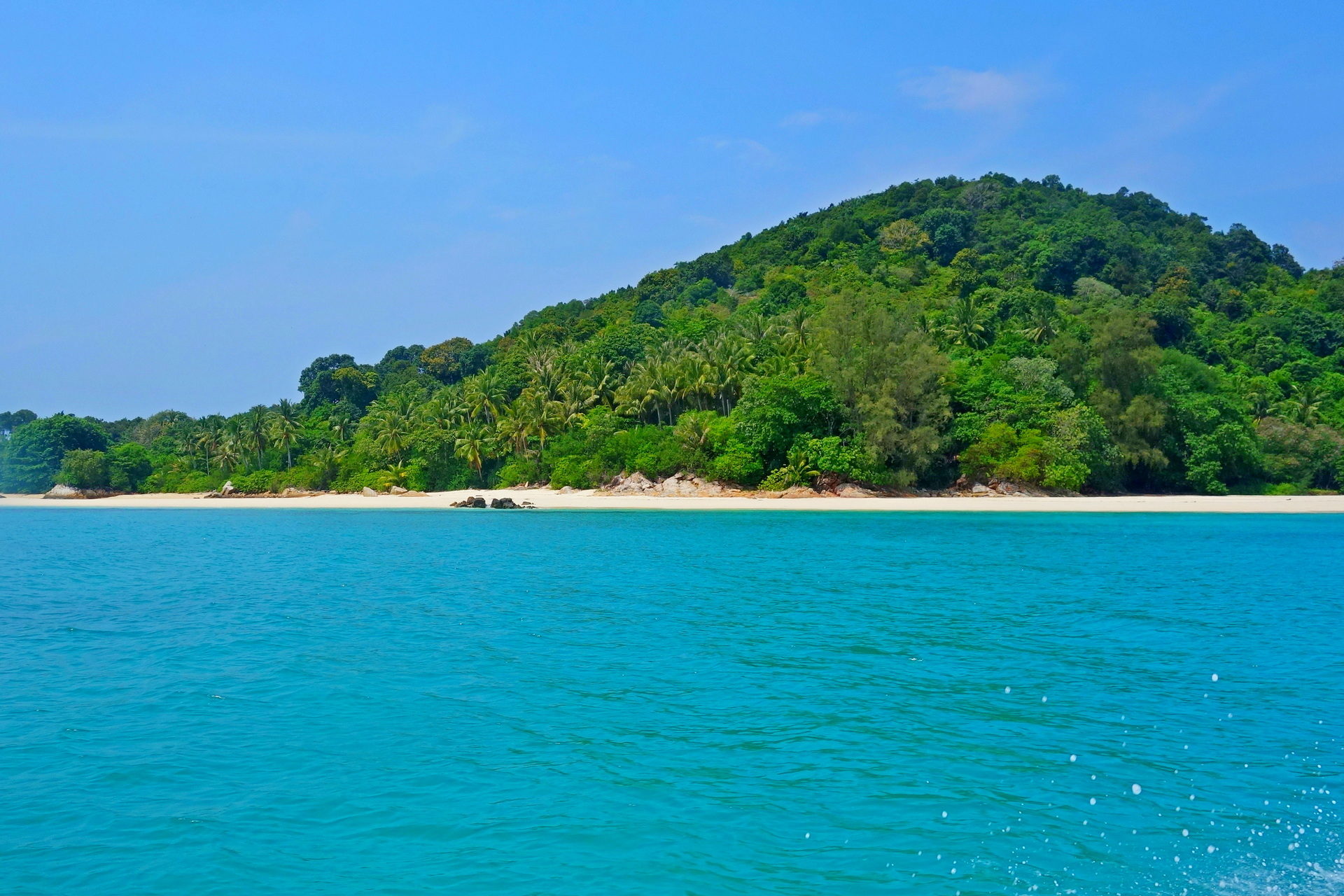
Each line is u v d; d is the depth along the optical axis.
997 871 10.56
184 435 145.50
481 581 36.22
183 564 45.09
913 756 14.57
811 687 18.88
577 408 107.94
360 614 28.55
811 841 11.40
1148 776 13.67
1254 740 15.41
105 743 15.52
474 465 107.19
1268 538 52.75
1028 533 56.78
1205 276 161.75
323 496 113.06
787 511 76.00
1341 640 23.67
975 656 21.89
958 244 170.75
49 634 25.72
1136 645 23.05
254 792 13.23
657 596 31.53
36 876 10.66
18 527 76.62
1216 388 95.69
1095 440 85.00
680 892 10.12
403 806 12.66
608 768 14.09
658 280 190.12
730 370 101.19
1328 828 11.77
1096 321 92.75
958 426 86.56
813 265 177.88
